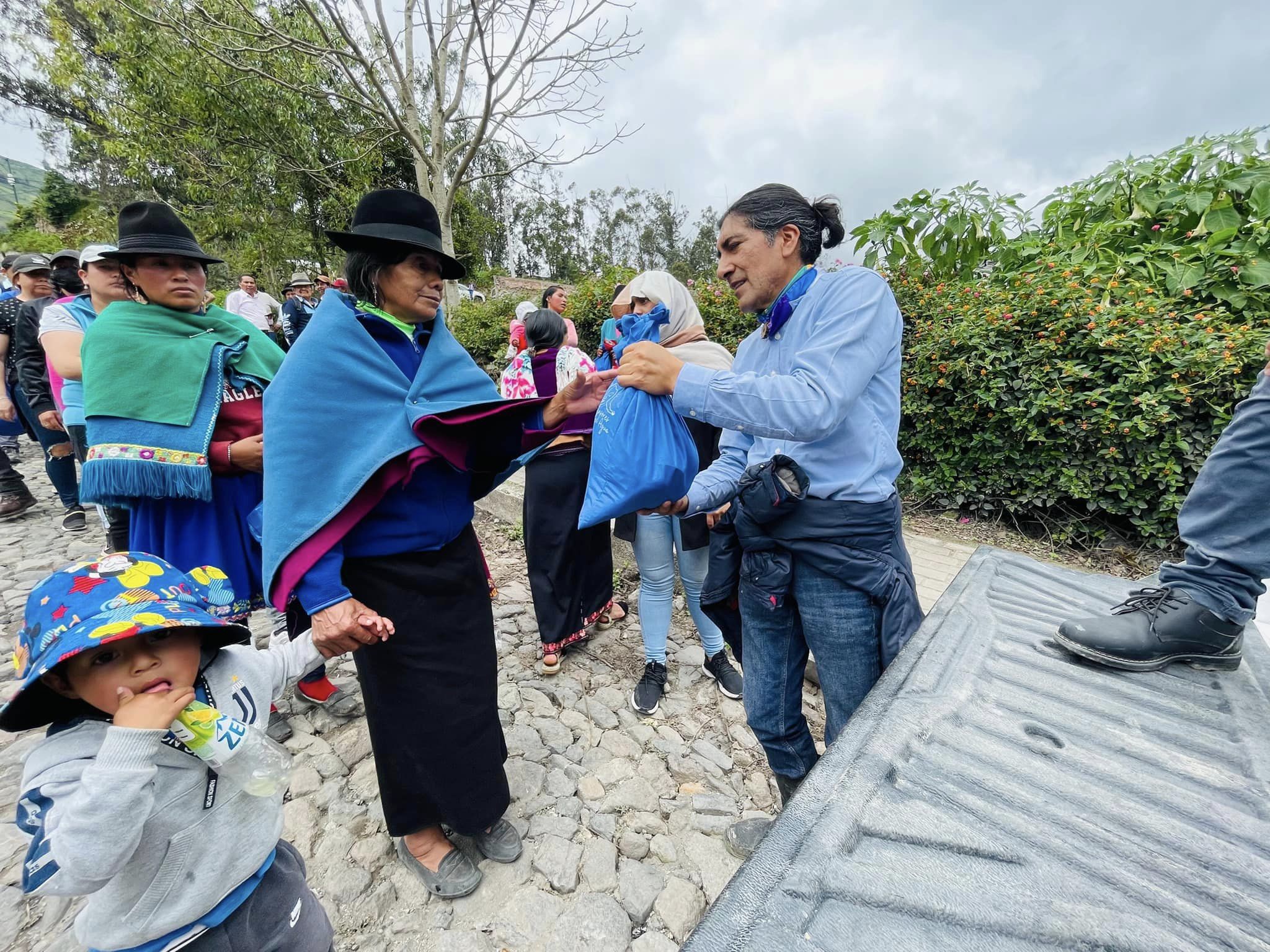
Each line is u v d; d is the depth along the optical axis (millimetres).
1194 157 4336
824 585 1458
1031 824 781
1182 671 1165
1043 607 1429
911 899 669
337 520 1344
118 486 1818
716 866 1801
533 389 2809
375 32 6262
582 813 1981
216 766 1003
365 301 1512
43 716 961
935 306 4289
